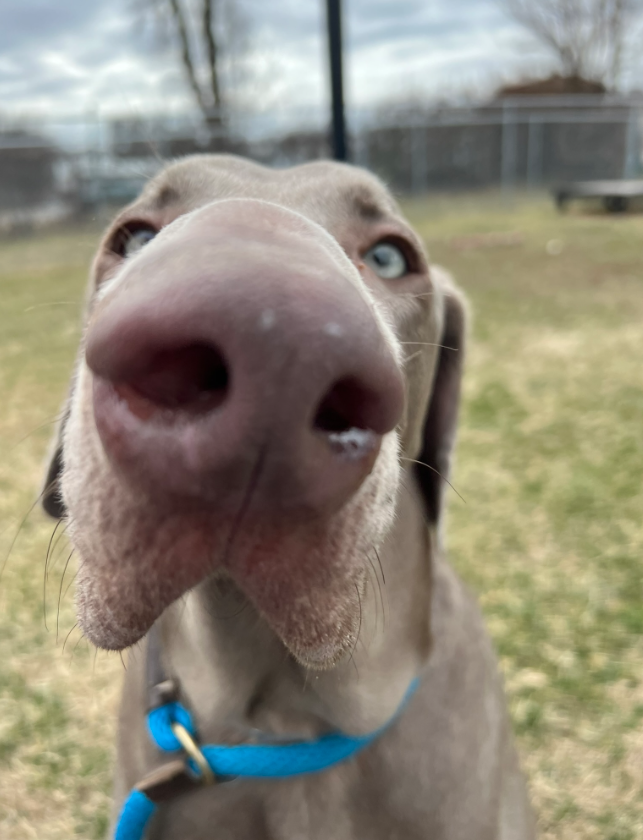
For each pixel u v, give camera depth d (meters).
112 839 0.36
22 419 1.06
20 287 2.18
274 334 0.13
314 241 0.16
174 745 0.33
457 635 0.38
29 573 0.69
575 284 1.94
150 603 0.16
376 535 0.18
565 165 4.05
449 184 3.91
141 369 0.13
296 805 0.34
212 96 4.37
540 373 1.21
